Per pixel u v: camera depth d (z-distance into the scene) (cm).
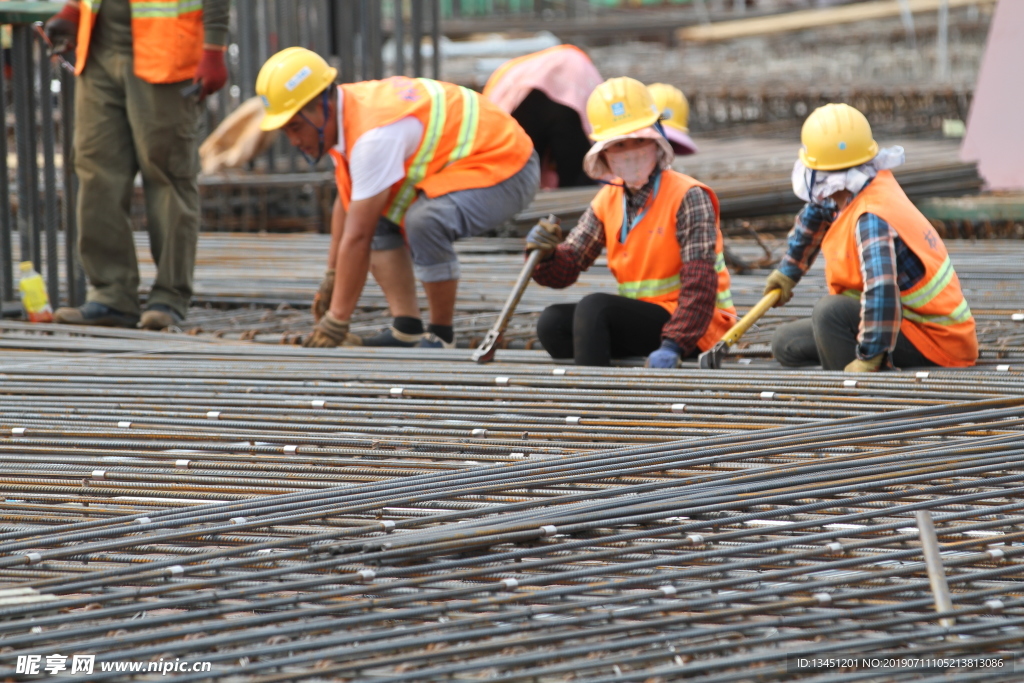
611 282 2344
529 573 944
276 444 1270
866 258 1471
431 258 1845
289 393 1466
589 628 853
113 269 2098
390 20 6738
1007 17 3544
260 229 3269
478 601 886
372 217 1766
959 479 1096
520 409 1352
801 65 6200
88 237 2072
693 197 1633
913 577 930
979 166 3562
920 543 964
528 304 2183
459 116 1862
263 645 841
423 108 1823
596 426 1286
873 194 1508
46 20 2067
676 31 7488
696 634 836
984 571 918
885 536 989
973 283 2150
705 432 1255
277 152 3844
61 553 981
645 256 1673
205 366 1616
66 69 2169
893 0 6994
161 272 2108
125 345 1823
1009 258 2402
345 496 1095
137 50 1961
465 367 1559
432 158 1842
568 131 3228
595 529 1014
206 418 1363
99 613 870
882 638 828
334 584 923
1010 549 949
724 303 1738
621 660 803
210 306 2359
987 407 1272
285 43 3719
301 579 939
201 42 2005
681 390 1409
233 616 884
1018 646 827
